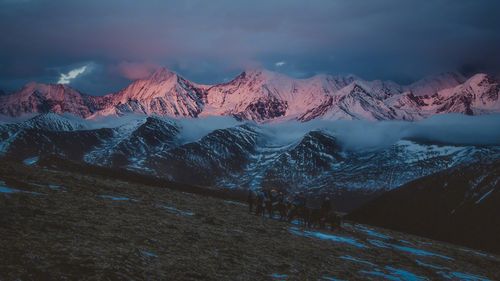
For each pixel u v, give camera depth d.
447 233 102.94
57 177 44.59
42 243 21.33
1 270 17.56
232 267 23.67
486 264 43.75
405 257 37.12
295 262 27.31
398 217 114.00
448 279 31.72
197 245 26.91
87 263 19.69
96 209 31.97
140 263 21.19
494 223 102.31
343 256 32.03
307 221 46.94
